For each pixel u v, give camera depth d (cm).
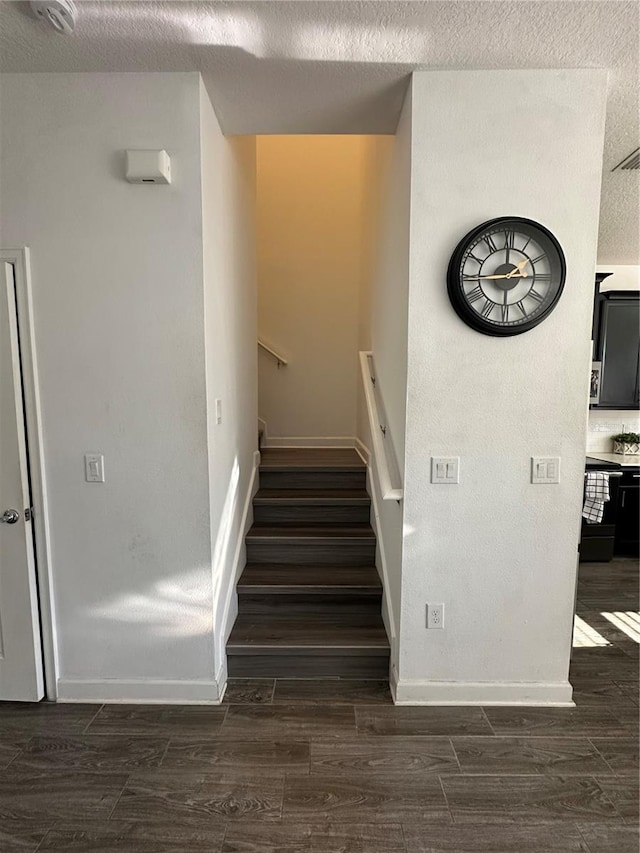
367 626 261
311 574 283
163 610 224
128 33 175
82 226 207
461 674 226
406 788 179
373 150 328
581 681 245
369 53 187
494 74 199
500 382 212
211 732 206
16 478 216
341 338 430
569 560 221
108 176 205
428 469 216
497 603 223
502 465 216
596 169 202
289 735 205
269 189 421
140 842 158
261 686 238
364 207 378
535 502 218
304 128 242
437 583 222
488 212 204
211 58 190
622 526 417
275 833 161
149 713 219
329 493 337
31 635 223
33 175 206
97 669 228
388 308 266
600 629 298
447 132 201
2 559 221
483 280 204
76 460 218
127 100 201
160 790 177
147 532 221
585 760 193
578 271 207
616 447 453
